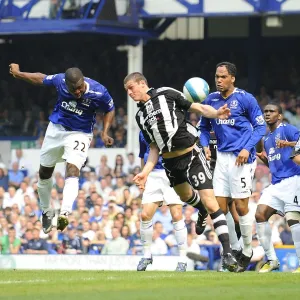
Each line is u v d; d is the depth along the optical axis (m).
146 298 16.31
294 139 26.91
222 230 22.12
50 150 24.41
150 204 27.67
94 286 18.75
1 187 44.50
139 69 52.59
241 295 16.94
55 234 40.22
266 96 52.59
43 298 16.39
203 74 57.12
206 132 25.58
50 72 58.66
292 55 57.19
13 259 35.25
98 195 41.53
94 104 23.89
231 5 50.72
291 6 49.97
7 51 59.00
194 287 18.61
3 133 55.66
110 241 38.88
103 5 50.44
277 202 27.22
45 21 51.25
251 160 24.77
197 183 22.09
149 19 53.16
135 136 49.53
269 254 27.30
